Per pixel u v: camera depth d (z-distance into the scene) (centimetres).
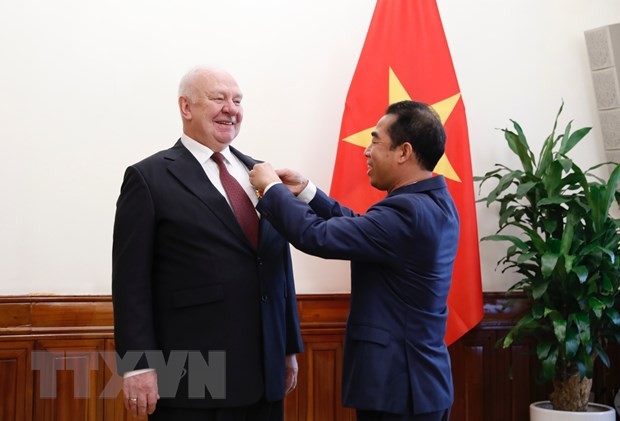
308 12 405
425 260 227
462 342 420
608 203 379
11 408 348
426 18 399
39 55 361
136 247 233
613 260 371
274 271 248
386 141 237
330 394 398
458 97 395
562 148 397
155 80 378
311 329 396
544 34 446
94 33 370
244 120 393
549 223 392
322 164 405
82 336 359
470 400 420
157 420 238
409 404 222
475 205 402
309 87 404
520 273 429
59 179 362
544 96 444
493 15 437
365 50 395
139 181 236
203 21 387
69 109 365
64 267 362
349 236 223
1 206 354
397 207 228
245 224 244
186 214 236
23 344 351
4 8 358
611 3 458
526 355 430
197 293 234
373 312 226
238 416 238
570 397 387
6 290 353
